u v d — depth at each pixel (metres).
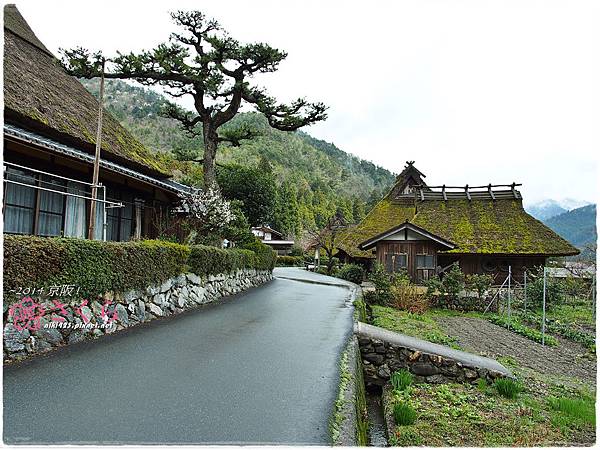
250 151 93.50
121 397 4.34
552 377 8.10
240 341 7.00
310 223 67.38
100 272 6.61
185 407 4.19
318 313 10.34
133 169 12.55
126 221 12.88
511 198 23.94
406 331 11.14
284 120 17.47
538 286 17.77
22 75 10.74
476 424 5.60
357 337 8.05
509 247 20.88
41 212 9.88
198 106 18.23
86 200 11.15
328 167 122.38
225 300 11.80
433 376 7.80
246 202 30.25
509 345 10.73
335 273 26.67
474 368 7.72
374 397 7.58
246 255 15.02
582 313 17.17
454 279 17.09
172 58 15.98
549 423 5.70
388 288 16.66
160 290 8.69
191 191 15.61
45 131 9.67
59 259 5.79
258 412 4.18
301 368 5.68
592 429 5.53
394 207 26.30
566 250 20.44
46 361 5.23
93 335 6.50
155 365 5.42
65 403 4.12
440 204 24.48
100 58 14.61
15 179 9.18
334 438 3.73
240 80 17.16
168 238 13.50
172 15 16.00
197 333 7.35
